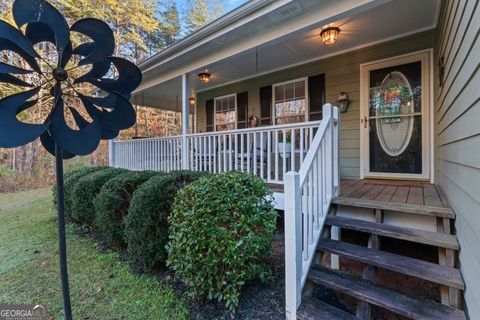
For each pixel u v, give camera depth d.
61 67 1.46
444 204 2.33
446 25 2.59
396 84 4.14
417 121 3.98
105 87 1.66
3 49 1.28
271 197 2.67
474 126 1.42
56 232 4.24
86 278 2.71
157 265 2.91
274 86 5.81
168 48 4.41
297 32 3.18
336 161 2.84
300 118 5.35
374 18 3.51
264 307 2.14
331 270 2.15
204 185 2.39
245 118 6.46
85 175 4.57
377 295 1.79
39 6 1.35
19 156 9.84
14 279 2.74
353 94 4.59
